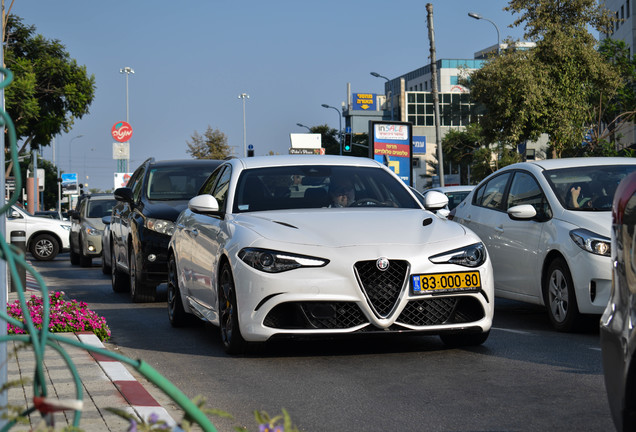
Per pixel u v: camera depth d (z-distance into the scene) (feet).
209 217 26.73
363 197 25.86
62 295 29.84
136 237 38.55
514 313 32.78
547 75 114.01
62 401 5.58
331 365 21.53
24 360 21.22
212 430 6.13
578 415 15.60
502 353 22.85
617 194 11.67
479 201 34.27
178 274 29.55
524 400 17.01
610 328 11.37
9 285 45.70
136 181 44.57
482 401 17.03
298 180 26.22
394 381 19.30
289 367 21.43
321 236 22.11
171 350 25.02
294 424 15.57
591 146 124.57
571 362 21.27
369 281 21.45
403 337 26.11
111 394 17.24
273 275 21.44
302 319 21.45
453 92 422.00
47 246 86.17
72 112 151.43
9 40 146.20
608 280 25.54
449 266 22.00
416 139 382.01
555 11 115.96
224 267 23.41
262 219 23.66
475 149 281.54
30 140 150.61
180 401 6.08
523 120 114.11
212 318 24.81
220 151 218.18
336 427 15.29
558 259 27.40
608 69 116.67
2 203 11.73
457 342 23.88
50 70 145.59
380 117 435.94
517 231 30.17
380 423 15.49
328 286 21.29
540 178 30.09
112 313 35.73
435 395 17.72
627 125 173.99
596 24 115.96
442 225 23.71
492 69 115.75
